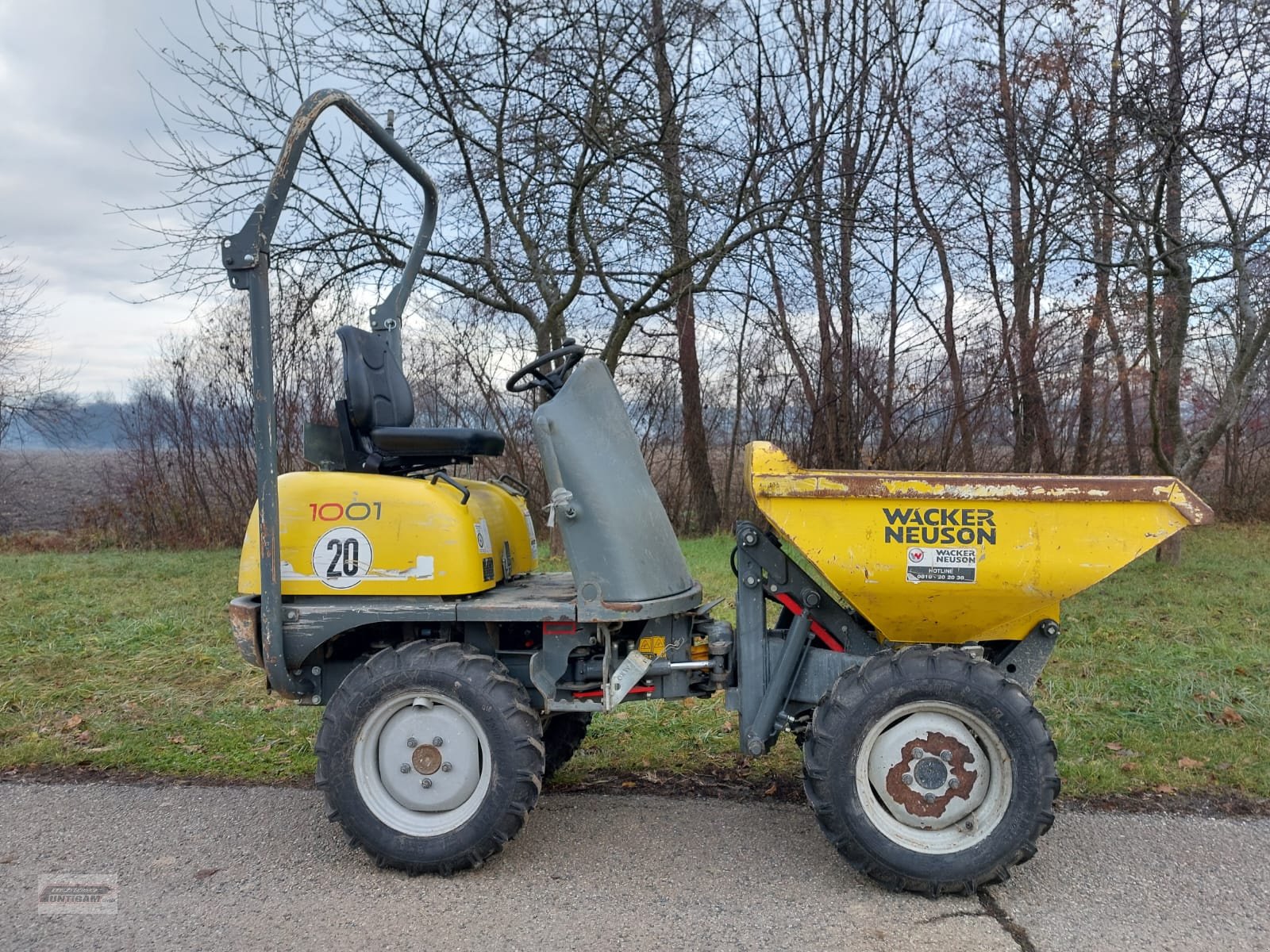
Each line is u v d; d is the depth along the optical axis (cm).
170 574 1060
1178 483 323
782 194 929
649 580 362
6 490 1644
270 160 918
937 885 327
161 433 1378
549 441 353
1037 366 1140
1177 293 962
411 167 436
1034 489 328
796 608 380
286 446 1258
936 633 360
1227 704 534
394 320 446
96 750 485
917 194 1155
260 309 345
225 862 361
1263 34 822
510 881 344
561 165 888
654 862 361
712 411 1395
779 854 368
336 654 396
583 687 376
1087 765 452
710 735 499
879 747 338
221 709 555
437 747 351
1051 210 1102
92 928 308
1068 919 315
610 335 1105
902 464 1191
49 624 777
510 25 873
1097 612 782
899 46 1116
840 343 1189
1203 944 297
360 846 350
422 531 360
